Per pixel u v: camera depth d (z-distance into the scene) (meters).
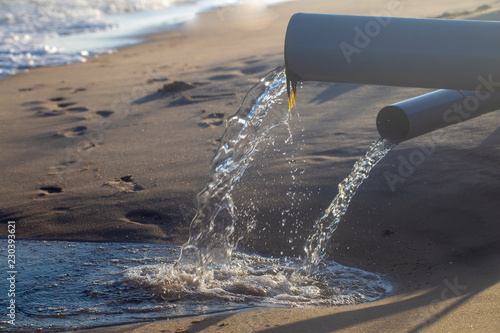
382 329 1.96
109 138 4.91
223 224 3.20
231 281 2.67
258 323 2.17
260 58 7.38
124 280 2.73
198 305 2.44
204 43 9.59
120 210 3.52
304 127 4.54
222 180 3.14
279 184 3.58
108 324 2.31
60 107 6.11
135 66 8.12
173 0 18.55
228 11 13.80
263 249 2.99
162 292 2.57
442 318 1.98
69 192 3.84
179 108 5.58
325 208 3.29
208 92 6.02
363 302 2.40
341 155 3.91
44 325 2.34
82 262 2.96
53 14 15.92
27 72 8.36
